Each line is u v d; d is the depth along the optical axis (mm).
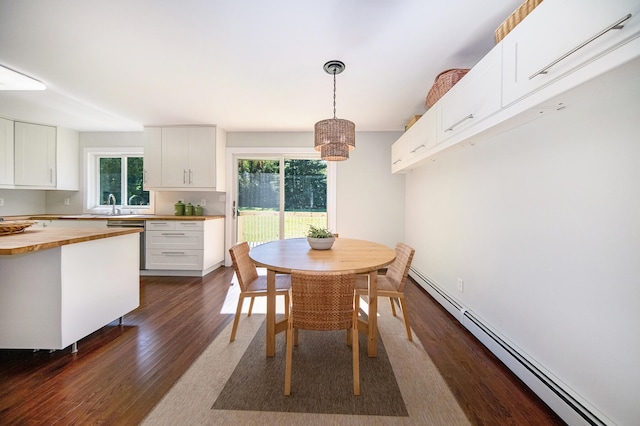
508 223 1718
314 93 2744
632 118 979
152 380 1547
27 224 2014
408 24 1696
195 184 3910
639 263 970
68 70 2297
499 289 1814
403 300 1997
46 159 3908
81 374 1593
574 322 1236
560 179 1308
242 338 2047
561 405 1263
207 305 2701
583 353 1188
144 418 1271
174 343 1967
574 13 980
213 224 3936
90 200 4391
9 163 3623
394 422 1262
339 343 1994
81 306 1860
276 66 2215
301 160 4344
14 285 1729
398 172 3916
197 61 2150
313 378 1578
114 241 2150
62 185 4074
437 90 2254
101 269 2025
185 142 3912
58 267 1722
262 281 2174
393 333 2133
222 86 2592
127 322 2312
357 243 2391
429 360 1762
